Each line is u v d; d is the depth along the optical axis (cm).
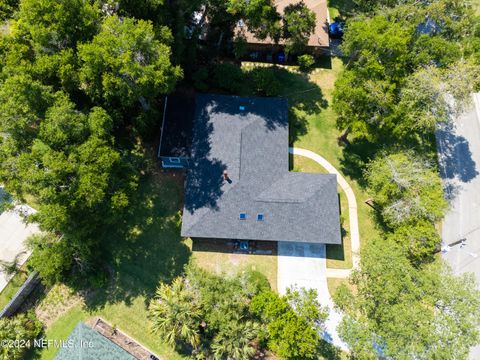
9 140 2706
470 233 3862
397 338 2627
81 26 3053
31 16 2956
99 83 3173
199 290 3020
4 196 3481
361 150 4175
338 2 5244
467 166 4209
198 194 3506
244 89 4397
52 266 2998
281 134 3831
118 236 3594
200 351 2992
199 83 4175
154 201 3762
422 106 3378
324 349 3266
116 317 3306
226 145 3662
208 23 4366
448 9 3797
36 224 3597
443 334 2555
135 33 2944
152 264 3512
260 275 3434
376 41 3350
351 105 3591
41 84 2970
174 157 3691
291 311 2827
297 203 3484
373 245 3145
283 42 4525
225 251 3597
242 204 3459
